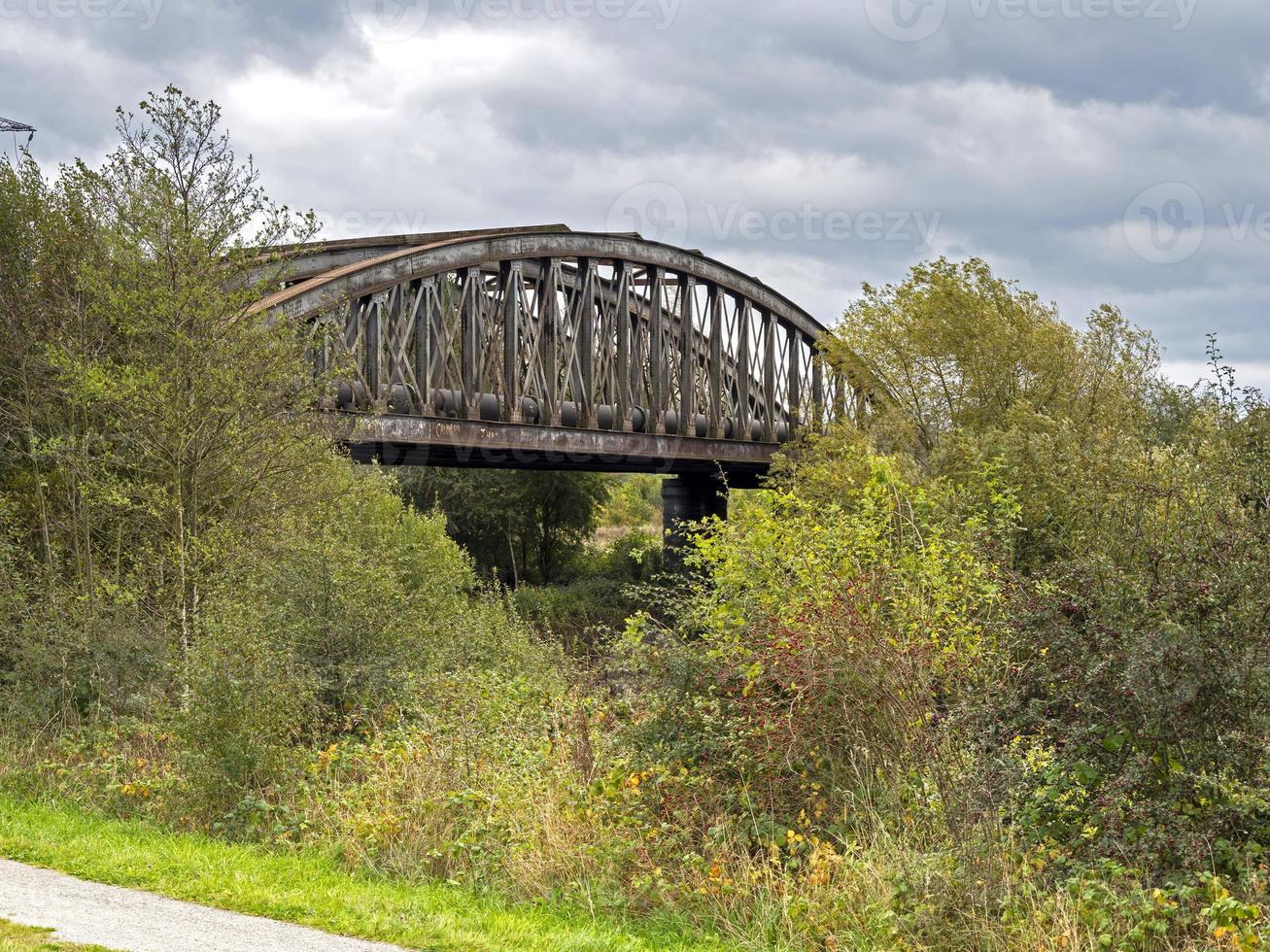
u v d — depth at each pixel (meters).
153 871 9.76
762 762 10.45
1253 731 8.78
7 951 7.19
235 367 18.53
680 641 12.02
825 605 10.73
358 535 21.91
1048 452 22.97
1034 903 8.35
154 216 18.17
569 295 42.75
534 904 9.75
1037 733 9.60
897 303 35.78
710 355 48.88
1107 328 34.72
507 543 60.44
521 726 14.06
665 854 10.12
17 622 18.64
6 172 22.27
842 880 9.02
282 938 8.01
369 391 30.91
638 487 90.12
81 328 20.08
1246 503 10.16
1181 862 8.66
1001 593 10.70
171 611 18.38
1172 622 8.95
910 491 14.16
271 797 13.07
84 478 19.91
